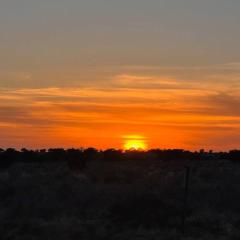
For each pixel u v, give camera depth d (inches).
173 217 2266.2
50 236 1957.4
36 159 5703.7
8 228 2070.6
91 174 4183.1
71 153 5935.0
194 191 3065.9
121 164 5364.2
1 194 2930.6
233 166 5196.9
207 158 6579.7
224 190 3112.7
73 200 2709.2
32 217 2298.2
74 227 2090.3
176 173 4370.1
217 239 1974.7
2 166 5167.3
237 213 2518.5
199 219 2253.9
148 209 2351.1
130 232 2030.0
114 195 2819.9
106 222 2196.1
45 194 2817.4
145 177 4015.8
